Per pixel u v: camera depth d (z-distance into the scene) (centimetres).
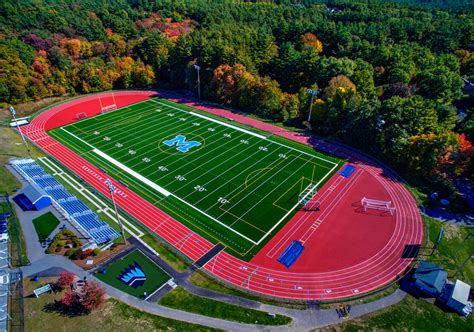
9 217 4900
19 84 8700
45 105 9012
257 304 3869
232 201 5503
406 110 6456
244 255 4525
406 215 5294
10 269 4103
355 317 3759
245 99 8831
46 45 10500
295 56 9219
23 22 11188
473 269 4431
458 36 10394
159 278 4128
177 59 10344
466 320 3759
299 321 3694
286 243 4728
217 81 9231
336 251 4628
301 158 6769
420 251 4656
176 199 5519
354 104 7144
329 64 8694
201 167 6394
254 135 7631
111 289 3928
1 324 3472
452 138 5856
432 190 5916
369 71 8738
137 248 4544
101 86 10081
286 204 5475
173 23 14062
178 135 7594
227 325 3609
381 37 10131
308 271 4325
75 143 7181
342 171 6381
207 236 4816
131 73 10369
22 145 6994
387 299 3981
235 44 9862
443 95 7869
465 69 9644
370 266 4419
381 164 6625
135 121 8269
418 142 5981
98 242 4497
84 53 11050
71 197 5438
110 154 6788
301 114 8288
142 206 5350
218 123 8188
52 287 3878
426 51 9556
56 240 4434
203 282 4116
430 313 3822
